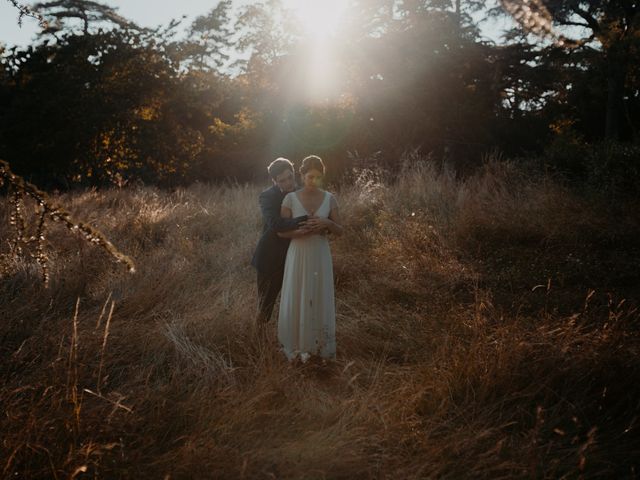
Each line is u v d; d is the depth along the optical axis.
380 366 3.92
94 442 2.79
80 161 17.73
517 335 3.90
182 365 3.96
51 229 7.61
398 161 16.14
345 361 4.12
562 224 7.46
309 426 3.16
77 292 5.53
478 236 7.52
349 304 5.37
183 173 19.61
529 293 5.62
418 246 7.30
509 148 19.64
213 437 2.97
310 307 4.17
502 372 3.46
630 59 15.34
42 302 5.11
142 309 5.09
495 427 2.98
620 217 7.73
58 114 17.33
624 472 2.77
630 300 5.29
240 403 3.29
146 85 18.16
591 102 20.38
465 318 4.53
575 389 3.38
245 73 21.86
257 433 3.02
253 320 4.71
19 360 3.76
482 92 20.44
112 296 5.44
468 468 2.75
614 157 9.50
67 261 6.33
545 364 3.55
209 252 7.20
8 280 5.51
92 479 2.59
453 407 3.33
